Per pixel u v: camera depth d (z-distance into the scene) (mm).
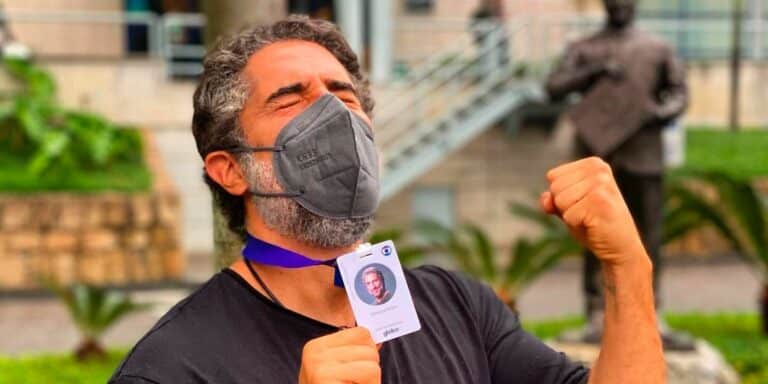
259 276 2367
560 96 8430
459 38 17281
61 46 16844
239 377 2230
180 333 2275
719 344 9797
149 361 2229
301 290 2352
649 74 8172
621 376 2266
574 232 2318
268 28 2432
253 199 2322
